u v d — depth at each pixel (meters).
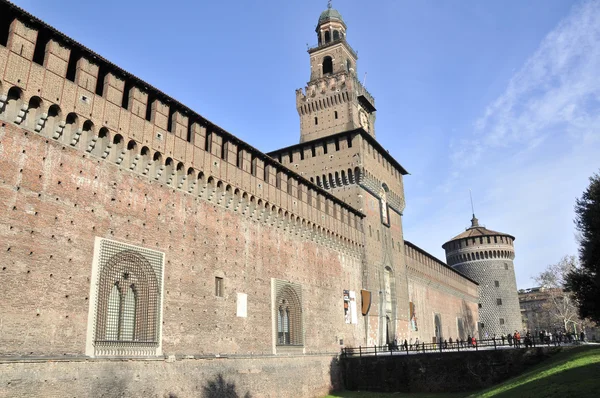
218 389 34.41
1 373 22.12
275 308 43.22
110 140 29.75
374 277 64.25
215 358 34.81
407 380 48.66
